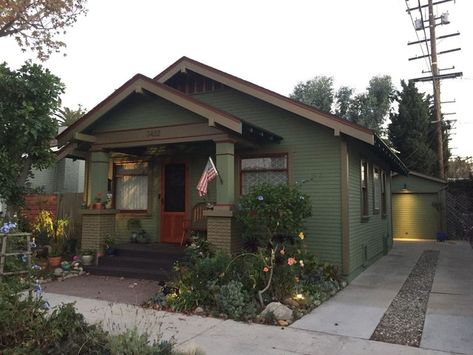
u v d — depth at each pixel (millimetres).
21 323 3867
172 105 8914
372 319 5891
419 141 24312
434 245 16578
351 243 9070
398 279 9102
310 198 9117
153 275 8469
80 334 4008
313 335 5156
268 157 9766
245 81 9758
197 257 7539
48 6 12578
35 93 8266
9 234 5387
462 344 4836
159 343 4309
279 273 6617
